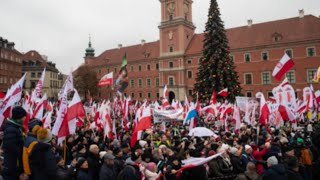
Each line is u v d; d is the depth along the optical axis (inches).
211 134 489.4
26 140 222.5
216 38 1786.4
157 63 3216.0
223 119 824.9
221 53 1748.3
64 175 256.4
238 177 308.5
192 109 637.3
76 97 401.1
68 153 427.2
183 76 2913.4
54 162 208.4
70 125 390.9
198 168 315.6
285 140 424.2
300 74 2330.2
